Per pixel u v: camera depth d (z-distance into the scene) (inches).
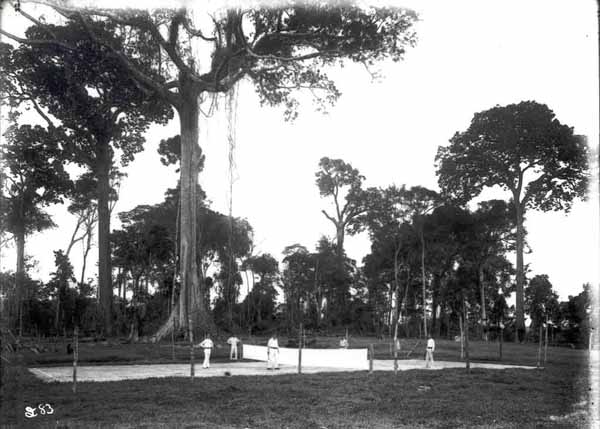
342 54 1466.5
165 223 2544.3
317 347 1568.7
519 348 1502.2
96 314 1939.0
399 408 468.1
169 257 2314.2
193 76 1489.9
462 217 2279.8
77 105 1887.3
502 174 1972.2
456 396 550.9
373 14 1347.2
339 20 1380.4
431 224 2390.5
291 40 1476.4
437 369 890.1
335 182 3088.1
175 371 809.5
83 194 2748.5
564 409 461.1
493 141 1893.5
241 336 2101.4
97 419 404.2
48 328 2224.4
